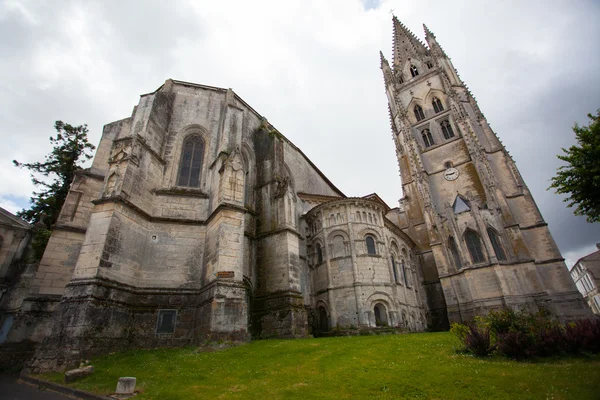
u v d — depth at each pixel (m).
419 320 33.97
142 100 23.64
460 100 49.41
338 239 30.27
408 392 8.82
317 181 42.59
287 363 12.44
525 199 38.56
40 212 29.67
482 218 37.69
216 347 15.04
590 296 89.00
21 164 29.70
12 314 22.97
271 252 23.59
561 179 15.53
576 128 15.41
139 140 20.73
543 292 31.83
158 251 19.44
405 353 13.05
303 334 20.73
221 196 19.66
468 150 43.69
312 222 32.88
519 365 10.42
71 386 10.76
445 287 37.19
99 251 16.09
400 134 53.38
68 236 22.56
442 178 45.34
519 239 35.06
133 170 19.55
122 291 16.73
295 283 22.28
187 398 9.10
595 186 14.48
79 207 23.75
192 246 20.22
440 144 47.72
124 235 17.73
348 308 26.98
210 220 20.30
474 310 33.84
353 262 28.23
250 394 9.23
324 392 9.10
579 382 8.38
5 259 30.47
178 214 21.06
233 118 24.62
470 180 42.94
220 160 21.92
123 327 16.22
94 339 14.41
